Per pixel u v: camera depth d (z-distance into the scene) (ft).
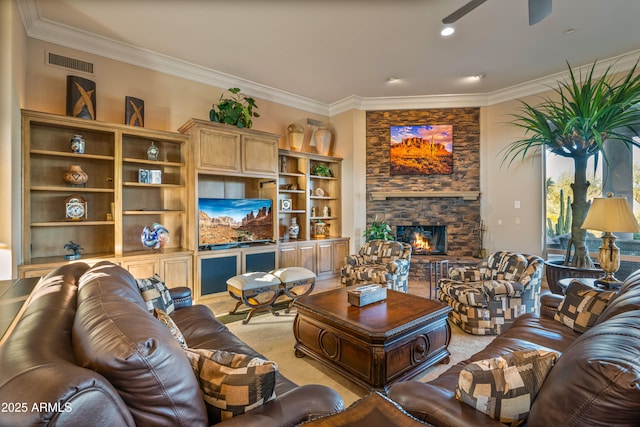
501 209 16.87
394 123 18.11
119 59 12.26
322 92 17.04
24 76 10.16
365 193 18.40
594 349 3.00
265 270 14.74
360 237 18.33
